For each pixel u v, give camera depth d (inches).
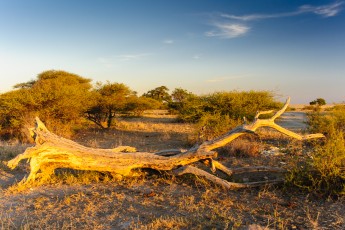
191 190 248.7
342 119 444.1
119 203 219.9
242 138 481.1
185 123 810.2
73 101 630.5
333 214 196.9
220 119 507.5
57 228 182.1
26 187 256.4
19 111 597.0
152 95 2105.1
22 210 209.3
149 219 193.6
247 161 339.6
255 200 225.1
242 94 566.3
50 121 613.0
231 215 197.8
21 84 1054.4
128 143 500.7
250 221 189.3
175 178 276.2
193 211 205.5
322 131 445.7
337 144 254.7
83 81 1210.6
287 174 266.5
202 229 178.7
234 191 245.3
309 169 249.9
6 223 188.7
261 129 573.6
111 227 182.9
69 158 267.0
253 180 273.4
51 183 269.1
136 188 254.2
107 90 748.0
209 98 562.9
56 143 265.3
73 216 198.4
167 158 274.7
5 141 556.7
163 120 986.7
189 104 565.0
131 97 799.7
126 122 893.2
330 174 235.5
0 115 605.9
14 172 309.6
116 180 276.4
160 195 235.8
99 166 269.3
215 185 251.3
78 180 274.7
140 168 286.7
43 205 218.1
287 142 456.1
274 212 200.1
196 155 268.5
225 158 353.4
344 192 220.7
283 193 238.4
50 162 268.4
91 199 228.5
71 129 653.9
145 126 763.4
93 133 662.5
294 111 1419.8
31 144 486.3
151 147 458.0
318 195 228.2
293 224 183.8
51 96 606.5
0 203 221.9
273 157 352.8
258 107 561.0
